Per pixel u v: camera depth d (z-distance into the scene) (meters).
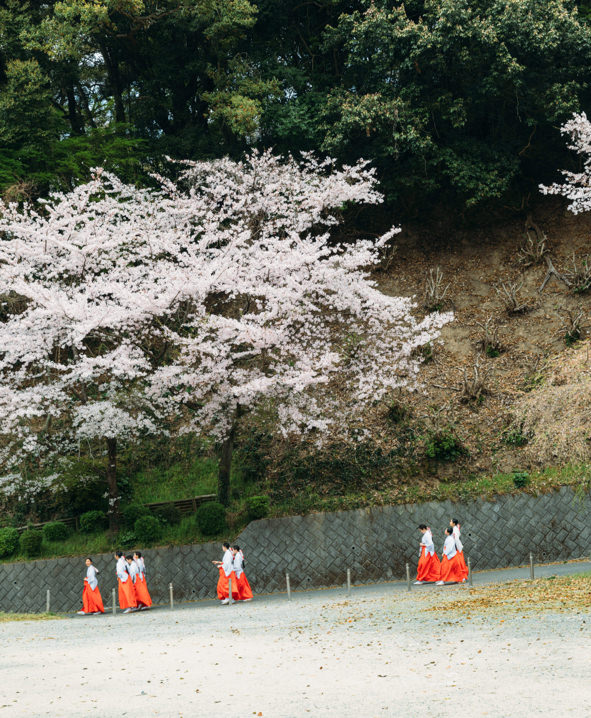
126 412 21.23
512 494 21.94
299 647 10.27
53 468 24.66
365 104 29.00
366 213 33.69
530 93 29.25
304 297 21.55
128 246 22.47
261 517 22.05
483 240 32.47
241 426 26.17
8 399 20.25
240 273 20.72
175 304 20.08
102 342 22.31
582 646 8.41
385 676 7.77
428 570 19.08
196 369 20.97
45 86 33.62
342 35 31.78
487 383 26.30
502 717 5.78
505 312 29.12
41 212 28.48
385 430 25.12
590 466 15.69
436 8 28.98
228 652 10.27
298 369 21.50
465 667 7.87
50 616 18.69
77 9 28.28
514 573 19.33
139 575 19.14
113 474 22.23
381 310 22.41
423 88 30.03
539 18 28.64
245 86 30.75
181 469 25.41
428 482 23.41
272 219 24.80
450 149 30.48
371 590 18.91
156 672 8.99
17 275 21.16
